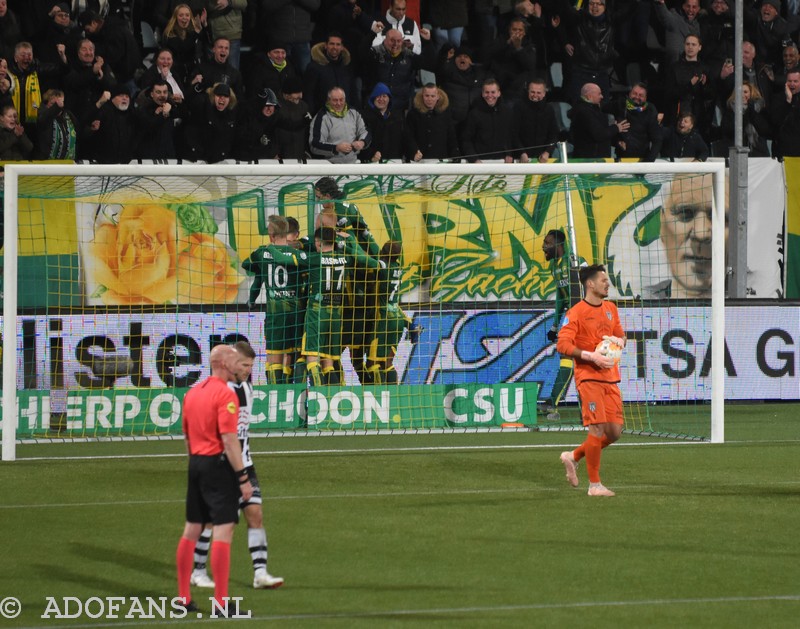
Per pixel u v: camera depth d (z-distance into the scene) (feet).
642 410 166.91
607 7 206.80
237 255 163.73
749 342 172.55
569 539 84.84
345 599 68.54
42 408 136.98
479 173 130.00
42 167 124.98
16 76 170.71
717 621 63.36
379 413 142.51
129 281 160.86
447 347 159.22
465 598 68.44
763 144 197.67
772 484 108.58
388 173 129.18
